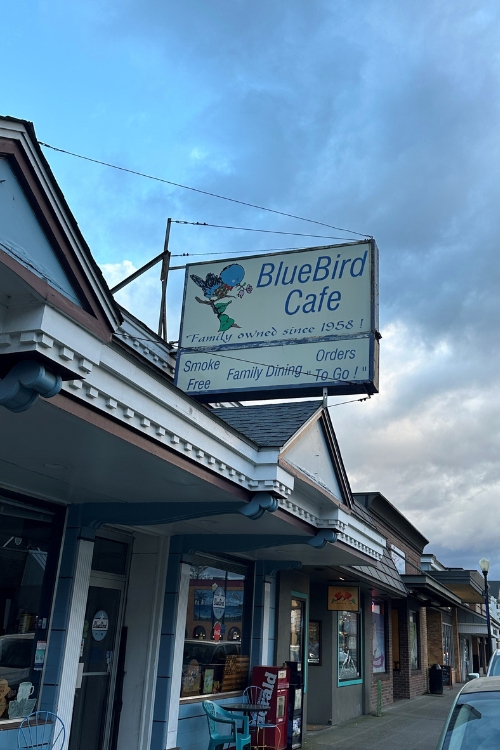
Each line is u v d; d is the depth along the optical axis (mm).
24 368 4176
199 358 11203
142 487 6883
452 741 4523
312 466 8992
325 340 10719
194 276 11820
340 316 10797
